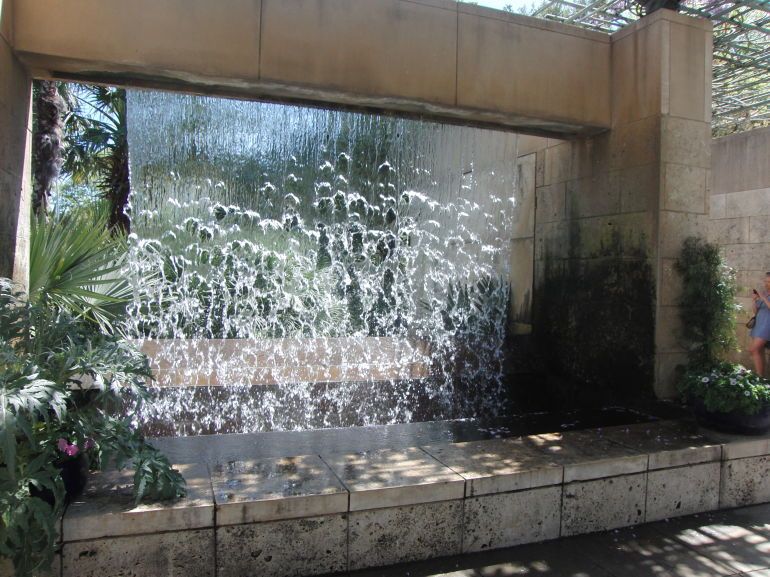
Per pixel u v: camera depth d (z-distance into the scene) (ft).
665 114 15.61
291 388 17.51
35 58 12.22
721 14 17.11
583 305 18.37
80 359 7.87
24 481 6.89
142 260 18.51
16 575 6.89
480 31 15.35
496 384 18.88
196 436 11.89
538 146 20.53
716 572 8.87
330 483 8.75
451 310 22.77
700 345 15.61
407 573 8.59
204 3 12.99
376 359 20.25
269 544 8.14
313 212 20.68
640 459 10.42
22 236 12.47
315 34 13.82
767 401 11.67
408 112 15.99
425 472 9.34
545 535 9.73
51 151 23.29
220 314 22.21
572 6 18.06
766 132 24.08
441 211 21.44
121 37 12.49
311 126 19.19
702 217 16.22
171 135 17.76
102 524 7.45
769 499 11.68
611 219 17.24
